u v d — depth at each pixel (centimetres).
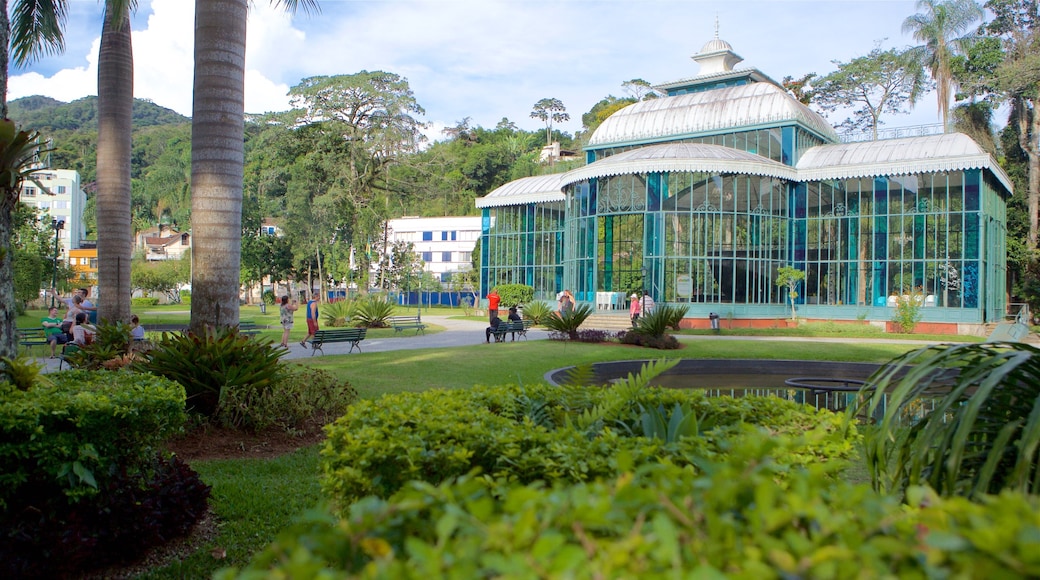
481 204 4275
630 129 3766
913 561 143
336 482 341
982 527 137
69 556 407
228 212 925
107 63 1315
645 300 2578
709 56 3941
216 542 493
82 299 1617
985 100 3972
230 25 922
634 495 169
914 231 2973
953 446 286
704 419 420
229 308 929
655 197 2997
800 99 5091
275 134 5131
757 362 1661
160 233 9756
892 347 1961
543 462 296
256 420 794
